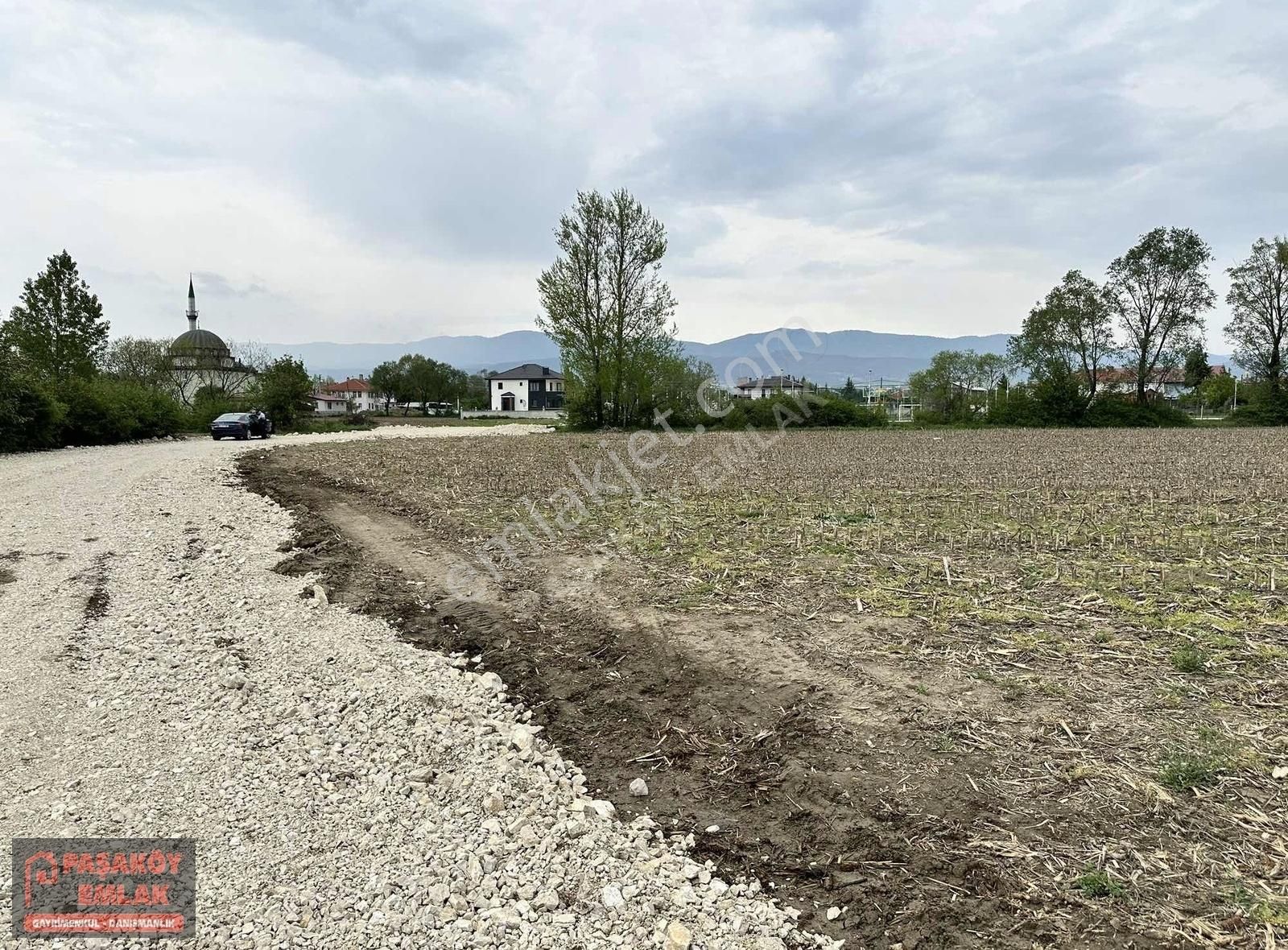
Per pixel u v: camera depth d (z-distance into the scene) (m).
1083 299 49.62
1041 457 22.02
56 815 4.28
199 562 9.83
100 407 31.00
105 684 6.09
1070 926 3.11
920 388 60.03
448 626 7.50
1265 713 4.59
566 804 4.37
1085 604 6.79
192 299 80.44
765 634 6.53
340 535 11.46
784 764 4.54
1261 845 3.45
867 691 5.27
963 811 3.89
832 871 3.63
